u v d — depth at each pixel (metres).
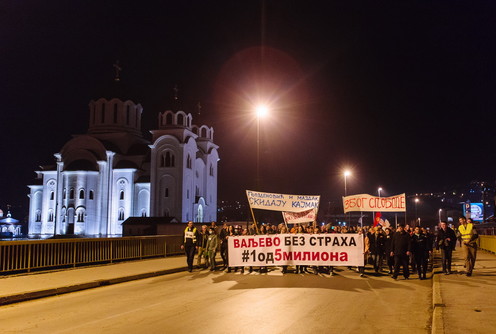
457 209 116.06
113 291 13.91
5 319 9.93
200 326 8.67
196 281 15.84
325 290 13.20
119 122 85.44
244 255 17.50
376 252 18.09
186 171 77.94
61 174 80.06
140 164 81.81
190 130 81.88
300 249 16.98
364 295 12.31
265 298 11.81
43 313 10.49
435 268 18.86
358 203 20.41
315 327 8.52
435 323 8.24
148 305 11.09
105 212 78.25
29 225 85.31
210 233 19.83
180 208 75.56
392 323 8.88
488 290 12.25
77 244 20.25
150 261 23.66
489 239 29.92
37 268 18.05
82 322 9.31
